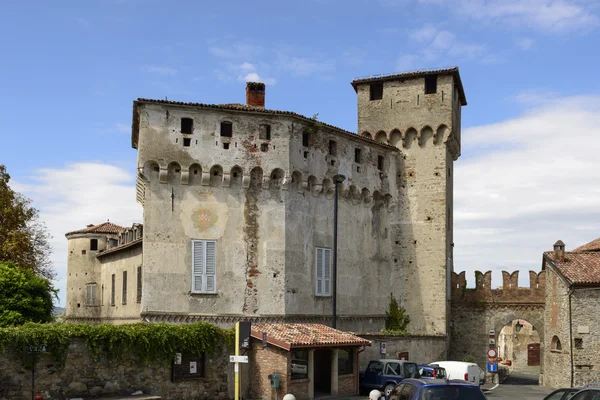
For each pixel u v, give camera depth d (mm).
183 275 43094
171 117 43906
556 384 52656
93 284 74250
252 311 44156
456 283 61281
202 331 36406
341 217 51094
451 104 56938
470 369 47812
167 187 43656
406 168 57906
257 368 37438
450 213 59906
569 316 50344
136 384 34281
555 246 54406
